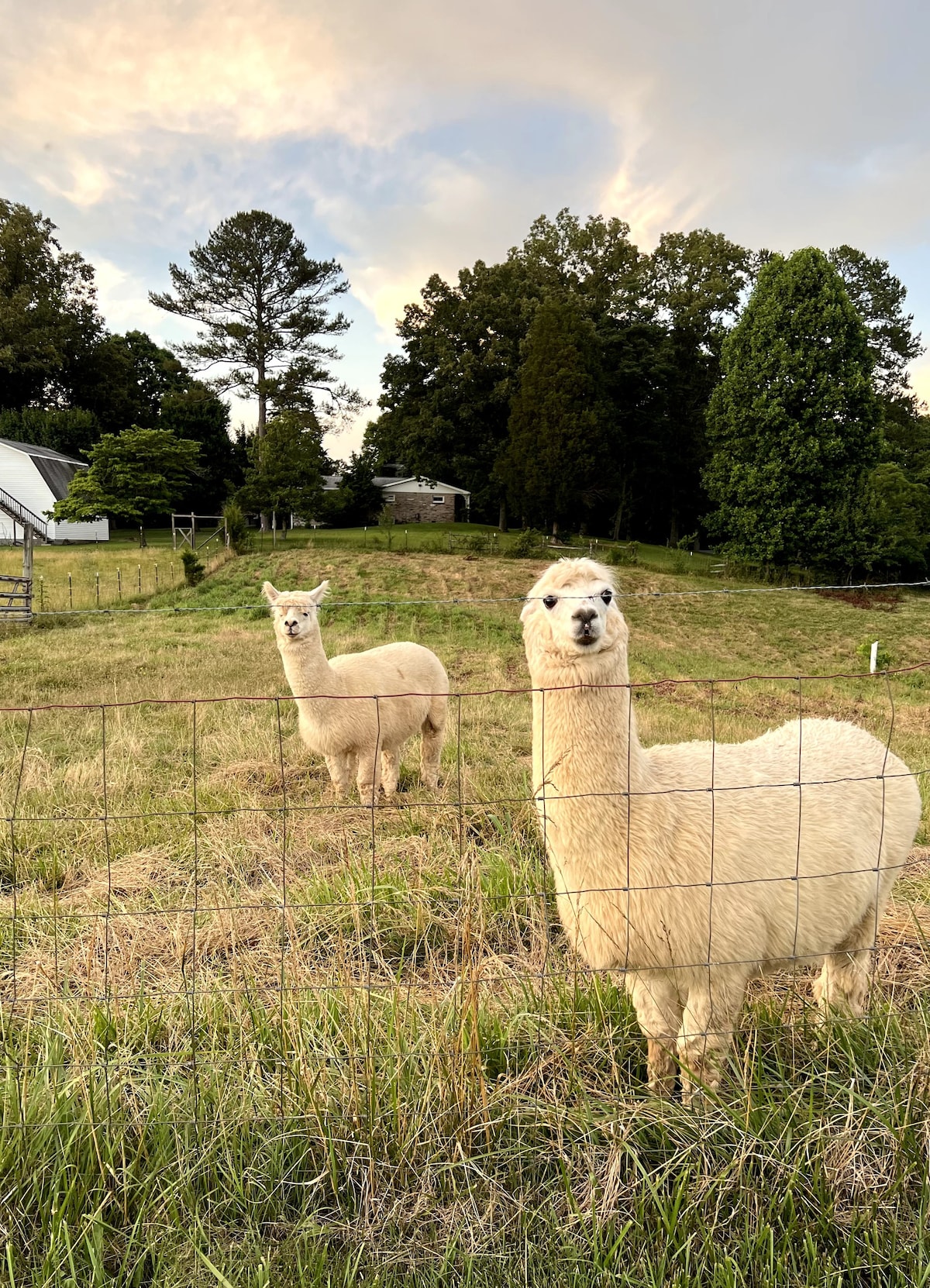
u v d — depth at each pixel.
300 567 26.95
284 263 40.09
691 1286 1.92
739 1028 2.73
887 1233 2.04
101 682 10.32
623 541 40.62
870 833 2.96
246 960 3.06
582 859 2.61
